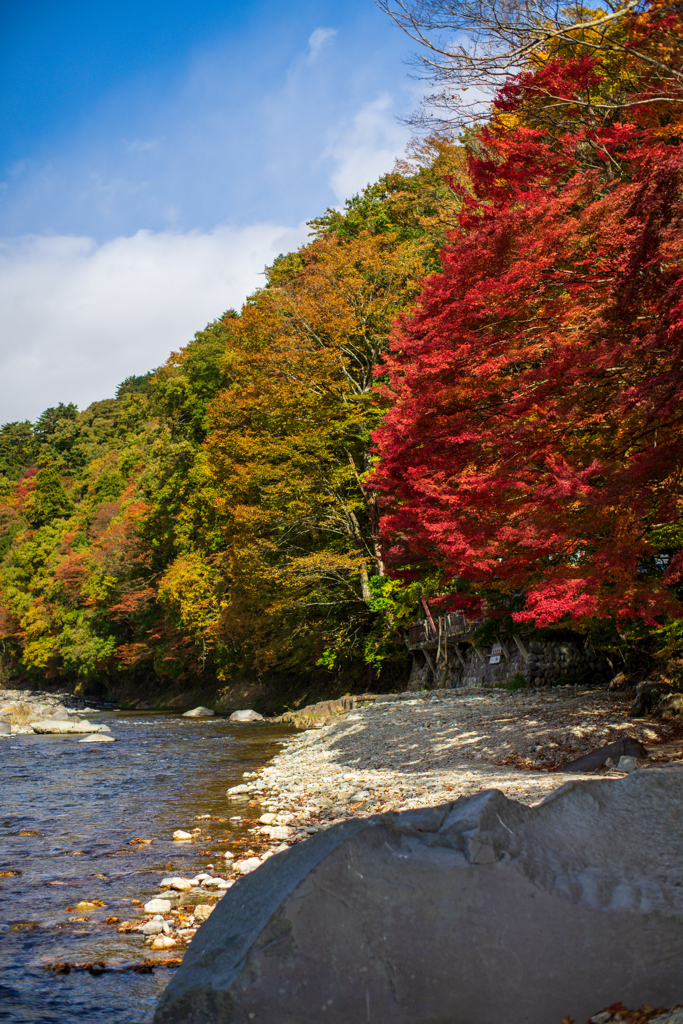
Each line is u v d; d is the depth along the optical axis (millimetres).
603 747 11023
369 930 3145
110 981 5238
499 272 9586
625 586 9375
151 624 52719
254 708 40688
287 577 31484
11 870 8539
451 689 25469
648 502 9297
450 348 10086
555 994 3164
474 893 3221
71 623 67188
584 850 3494
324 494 31219
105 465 90438
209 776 16375
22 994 5027
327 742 18969
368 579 31625
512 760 12367
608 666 21531
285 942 3094
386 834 3375
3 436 136375
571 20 8320
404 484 11820
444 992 3129
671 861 3488
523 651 22250
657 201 7785
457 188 19656
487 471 10164
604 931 3225
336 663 35594
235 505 33812
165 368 47531
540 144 10000
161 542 51312
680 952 3238
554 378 8938
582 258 9727
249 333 32500
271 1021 3023
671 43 8742
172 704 51750
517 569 10672
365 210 42000
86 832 10664
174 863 8648
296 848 3469
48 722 31359
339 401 31234
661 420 8484
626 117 10516
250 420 33188
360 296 30641
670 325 7633
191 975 3236
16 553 87688
